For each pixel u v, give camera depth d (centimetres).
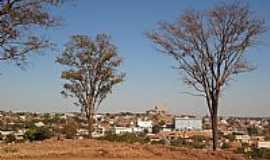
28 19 2300
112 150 2825
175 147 3083
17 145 3173
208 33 3164
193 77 3212
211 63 3169
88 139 3716
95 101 4384
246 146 3488
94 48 4325
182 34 3438
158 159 2620
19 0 2258
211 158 2727
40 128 4444
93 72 4347
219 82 3170
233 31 3156
